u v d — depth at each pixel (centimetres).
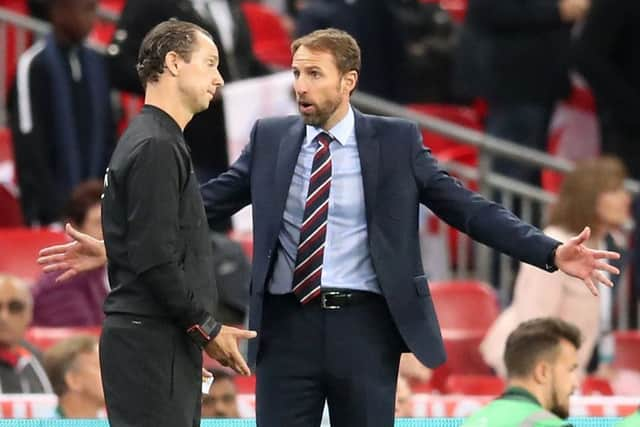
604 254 2252
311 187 2286
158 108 2245
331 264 2277
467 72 4575
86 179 4084
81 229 3712
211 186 2366
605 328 3769
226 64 3856
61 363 3023
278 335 2294
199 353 2269
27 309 3297
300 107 2283
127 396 2219
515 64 4509
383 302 2291
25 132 4044
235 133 3747
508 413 2694
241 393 3344
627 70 4431
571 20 4494
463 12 5534
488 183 4184
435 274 4269
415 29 4847
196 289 2228
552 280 3362
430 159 2323
